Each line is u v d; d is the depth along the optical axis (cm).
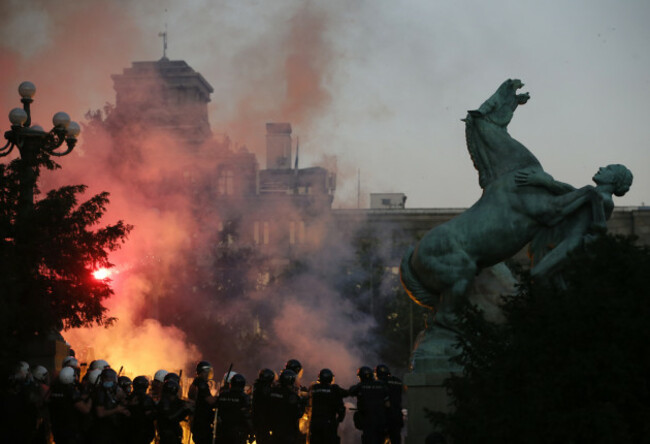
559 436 1295
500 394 1337
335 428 1839
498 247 1827
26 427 1639
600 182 1794
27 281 2117
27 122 2331
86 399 1602
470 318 1455
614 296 1337
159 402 1678
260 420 1816
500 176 1856
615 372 1288
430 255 1845
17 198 2203
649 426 1282
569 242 1766
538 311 1373
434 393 1770
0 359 1717
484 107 1888
